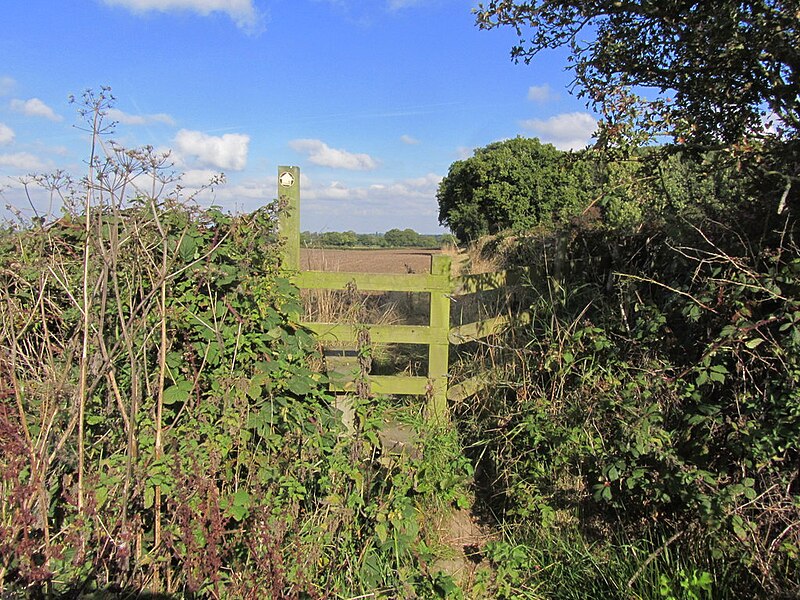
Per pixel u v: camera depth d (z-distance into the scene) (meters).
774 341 2.82
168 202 3.34
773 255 2.97
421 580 3.04
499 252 7.14
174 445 2.83
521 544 3.41
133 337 2.81
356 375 3.45
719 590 2.71
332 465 3.13
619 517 3.42
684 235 3.68
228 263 3.68
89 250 2.97
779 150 3.00
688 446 3.09
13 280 3.25
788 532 2.60
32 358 2.99
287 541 2.83
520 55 3.63
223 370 3.30
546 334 4.36
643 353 3.55
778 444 2.70
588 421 3.54
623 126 3.48
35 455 2.48
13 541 2.42
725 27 2.80
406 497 3.28
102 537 2.65
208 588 2.62
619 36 3.37
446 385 4.53
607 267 4.74
